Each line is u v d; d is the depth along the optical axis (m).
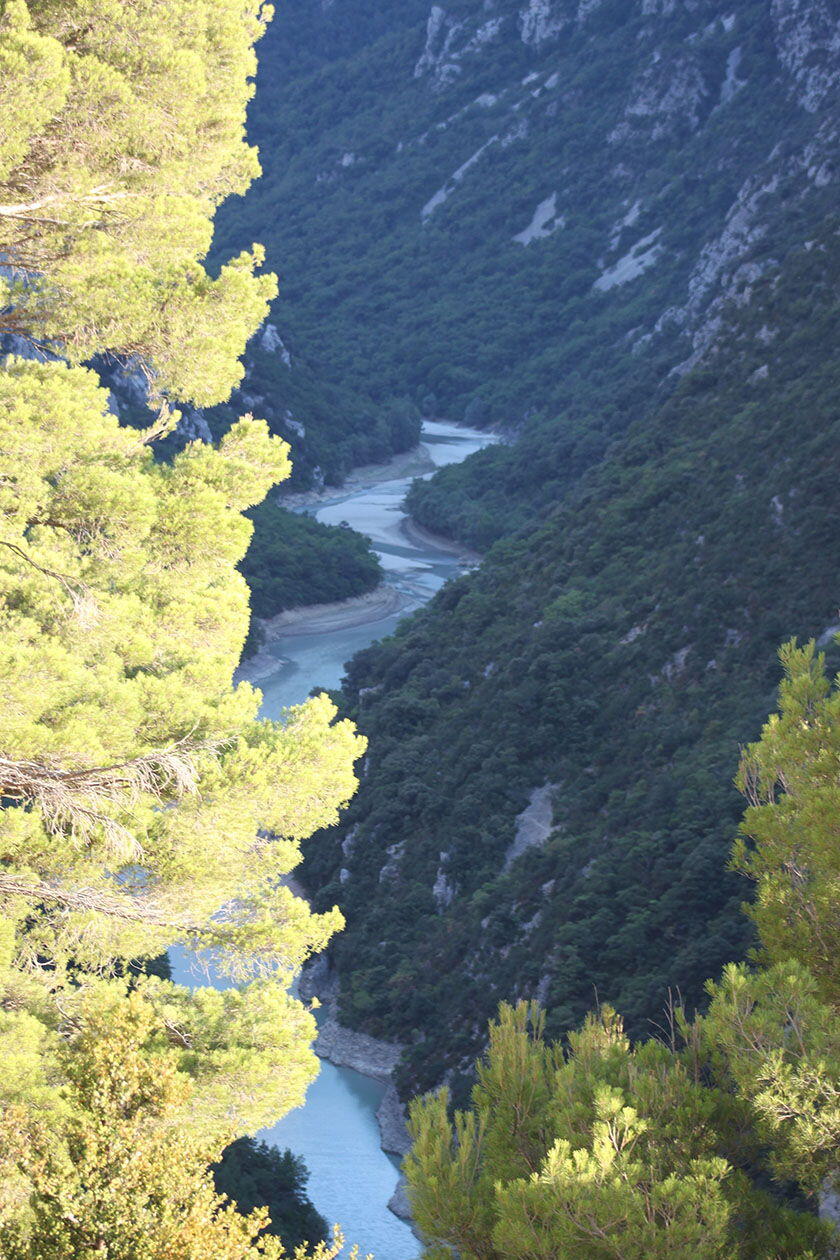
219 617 21.78
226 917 21.70
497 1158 12.22
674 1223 10.60
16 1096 16.98
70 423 19.69
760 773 14.98
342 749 20.83
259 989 20.62
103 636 20.05
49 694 18.39
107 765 18.84
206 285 21.70
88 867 19.95
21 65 18.03
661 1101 11.95
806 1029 11.81
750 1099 11.66
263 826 21.39
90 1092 13.61
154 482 21.58
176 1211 12.93
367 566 131.50
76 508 19.67
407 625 93.25
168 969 44.12
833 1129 11.33
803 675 14.87
